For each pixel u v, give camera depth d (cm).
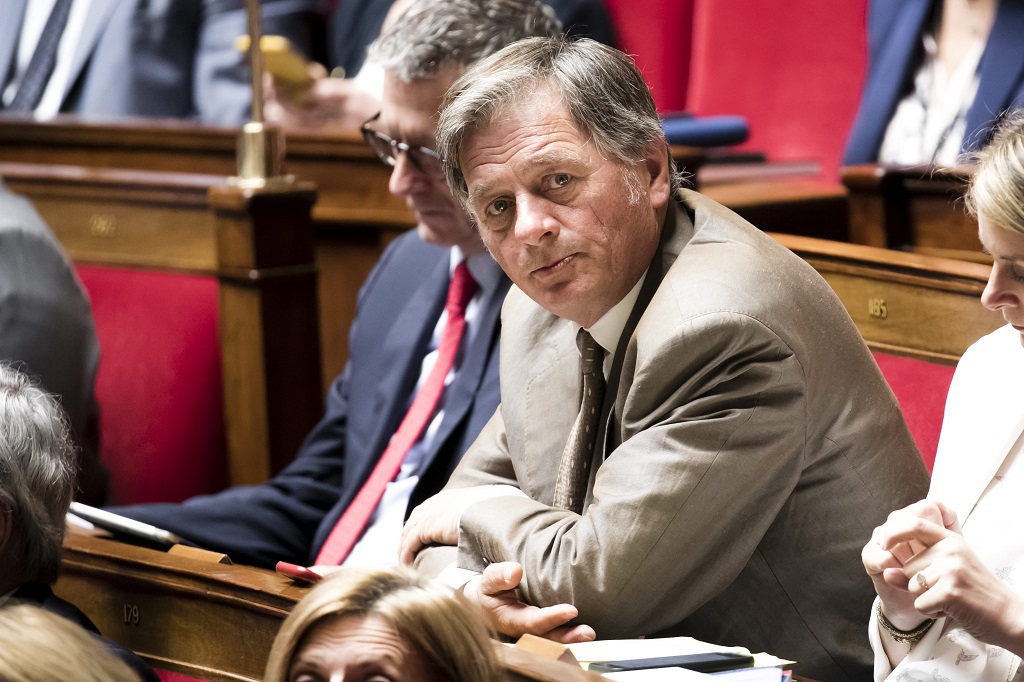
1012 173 586
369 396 1099
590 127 717
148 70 1923
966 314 908
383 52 1006
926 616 630
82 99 1945
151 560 783
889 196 1219
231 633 748
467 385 1013
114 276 1419
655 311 709
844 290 974
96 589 809
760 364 683
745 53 1884
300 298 1362
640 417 707
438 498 818
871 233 1231
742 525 696
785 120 1859
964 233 1188
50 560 746
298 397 1366
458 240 1028
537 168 715
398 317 1110
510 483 846
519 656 573
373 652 456
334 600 465
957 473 664
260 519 1084
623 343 750
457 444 1001
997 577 619
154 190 1402
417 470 1043
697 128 1488
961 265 920
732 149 1834
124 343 1391
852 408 719
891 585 616
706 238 736
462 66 981
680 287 707
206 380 1359
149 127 1625
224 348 1359
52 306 1262
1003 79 1422
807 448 704
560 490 768
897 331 945
